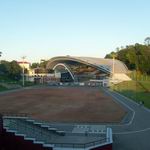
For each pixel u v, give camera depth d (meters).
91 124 62.03
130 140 50.19
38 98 113.38
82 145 39.09
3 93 135.38
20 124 45.56
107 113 76.88
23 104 93.88
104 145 41.03
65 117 70.00
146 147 46.25
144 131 56.56
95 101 104.56
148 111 81.69
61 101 103.75
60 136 48.09
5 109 82.00
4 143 40.47
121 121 65.69
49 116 71.19
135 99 111.44
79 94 133.00
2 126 40.66
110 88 176.88
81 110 82.06
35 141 39.72
